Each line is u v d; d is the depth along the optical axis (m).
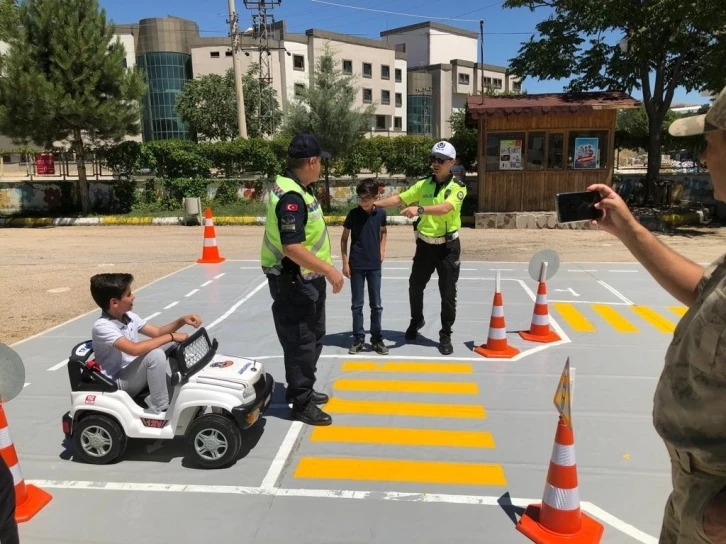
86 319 7.07
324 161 19.36
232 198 20.67
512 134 15.85
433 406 4.46
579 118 15.50
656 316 7.00
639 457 3.66
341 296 8.09
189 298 8.08
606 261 10.95
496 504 3.20
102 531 2.99
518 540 2.88
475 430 4.06
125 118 18.56
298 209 3.67
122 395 3.55
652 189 17.86
